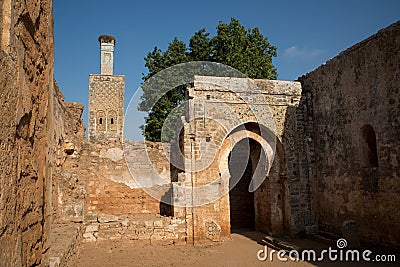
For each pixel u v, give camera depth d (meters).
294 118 16.69
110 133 31.86
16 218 3.35
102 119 31.95
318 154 16.41
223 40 22.56
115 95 32.41
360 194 13.58
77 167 14.97
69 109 16.80
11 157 3.18
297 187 16.25
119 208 17.39
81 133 17.59
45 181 4.70
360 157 13.64
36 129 4.21
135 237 13.15
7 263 3.04
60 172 12.45
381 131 12.54
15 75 3.23
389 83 12.21
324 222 15.79
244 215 20.03
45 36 4.55
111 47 34.44
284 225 16.38
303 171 16.44
